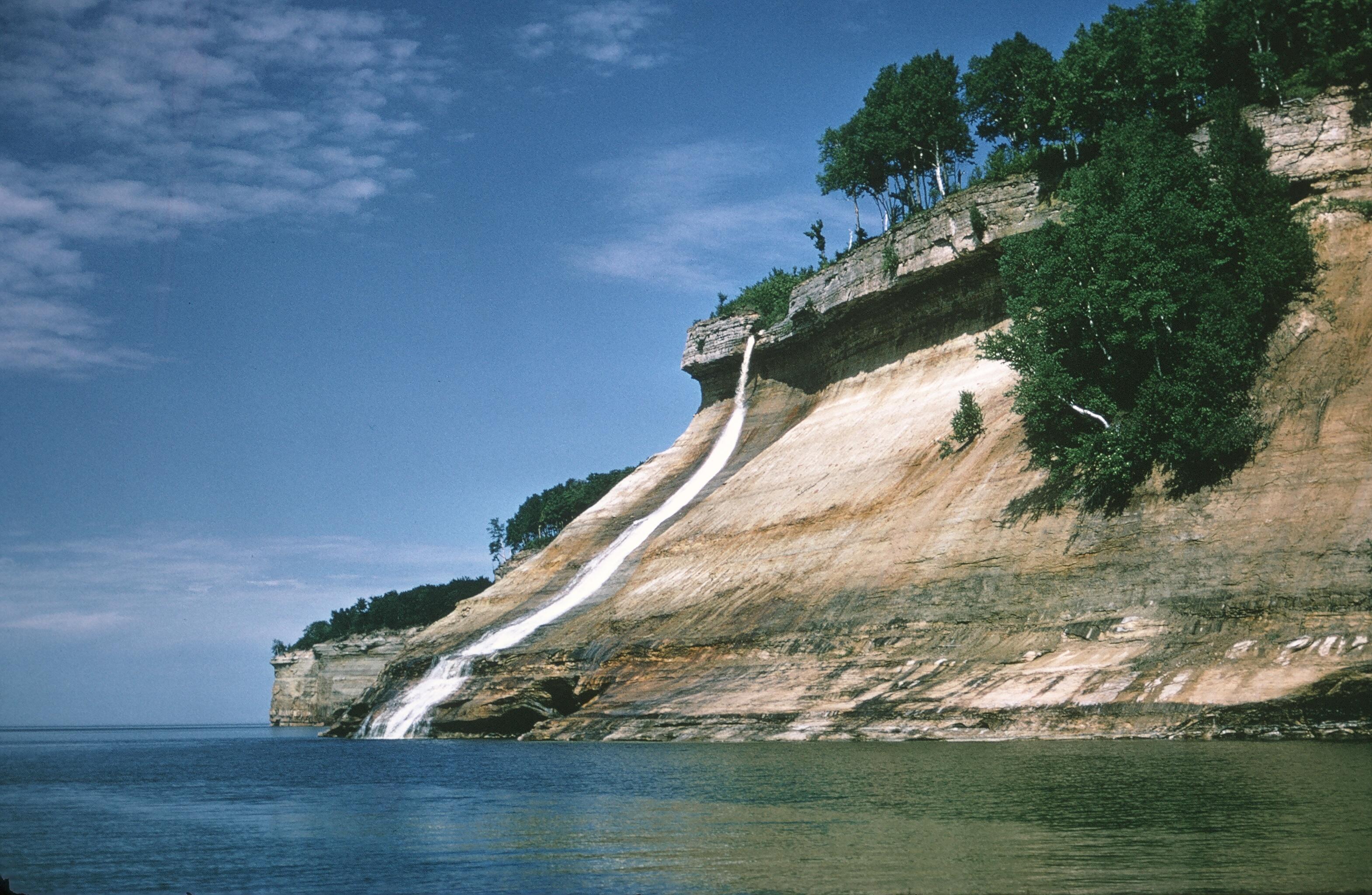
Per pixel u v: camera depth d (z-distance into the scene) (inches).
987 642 1825.8
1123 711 1470.2
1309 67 2177.7
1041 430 2033.7
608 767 1539.1
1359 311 1843.0
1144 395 1833.2
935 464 2362.2
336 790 1454.2
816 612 2181.3
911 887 650.8
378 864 826.2
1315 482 1635.1
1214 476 1758.1
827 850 778.8
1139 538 1770.4
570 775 1437.0
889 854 753.0
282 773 1824.6
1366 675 1296.8
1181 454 1786.4
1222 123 2074.3
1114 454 1836.9
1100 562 1788.9
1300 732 1311.5
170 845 970.7
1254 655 1467.8
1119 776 1052.5
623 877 722.2
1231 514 1690.5
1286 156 2068.2
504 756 1927.9
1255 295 1868.8
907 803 973.2
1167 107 2337.6
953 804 946.7
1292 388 1793.8
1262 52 2199.8
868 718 1745.8
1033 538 1935.3
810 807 987.9
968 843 775.7
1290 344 1857.8
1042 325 2023.9
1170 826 790.5
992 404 2390.5
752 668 2154.3
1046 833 791.7
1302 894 595.2
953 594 1958.7
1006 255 2214.6
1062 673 1622.8
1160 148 2065.7
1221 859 680.4
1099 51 2405.3
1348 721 1294.3
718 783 1219.2
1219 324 1830.7
